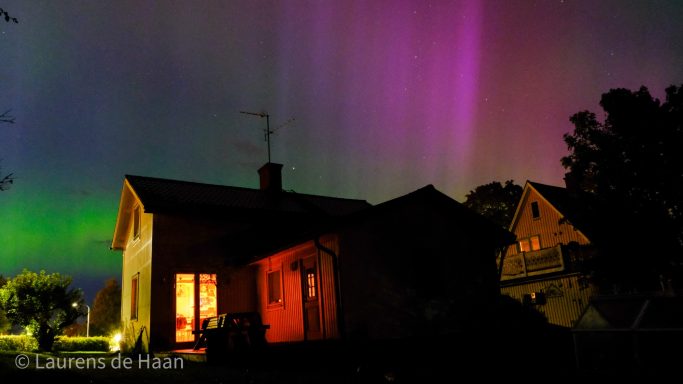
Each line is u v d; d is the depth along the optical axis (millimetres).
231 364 10578
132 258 17891
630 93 16750
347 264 11492
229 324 10953
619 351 6637
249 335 10812
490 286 13758
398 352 10445
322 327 11750
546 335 12359
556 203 25734
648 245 15836
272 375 8508
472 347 11406
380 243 12141
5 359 9672
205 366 10352
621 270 16391
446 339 11711
